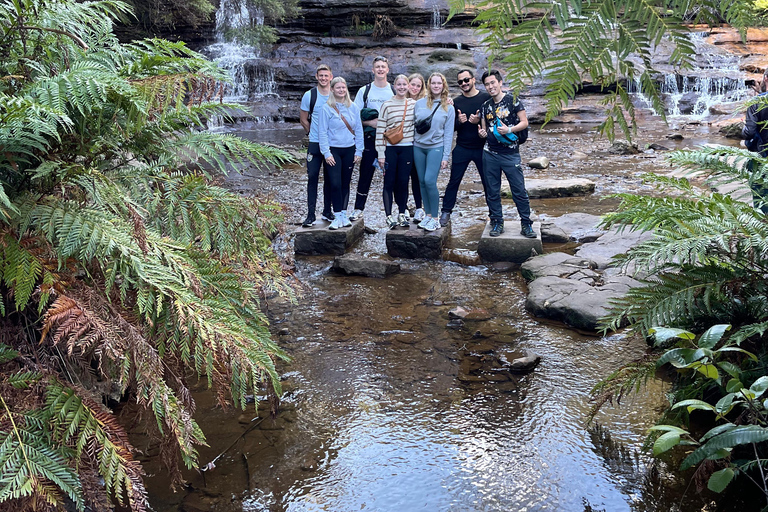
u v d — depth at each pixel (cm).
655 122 1570
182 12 1878
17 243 227
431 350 455
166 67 240
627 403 378
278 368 430
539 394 392
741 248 286
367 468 324
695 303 305
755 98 293
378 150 675
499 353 448
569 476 315
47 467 204
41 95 204
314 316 517
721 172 319
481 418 369
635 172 1069
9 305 256
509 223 711
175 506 295
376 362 438
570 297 511
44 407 220
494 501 298
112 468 216
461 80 627
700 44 1777
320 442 347
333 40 2011
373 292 570
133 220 239
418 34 1997
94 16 272
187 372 409
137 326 241
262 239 300
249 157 273
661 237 277
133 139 265
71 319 215
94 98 207
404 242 667
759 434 214
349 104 668
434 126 650
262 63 1930
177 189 273
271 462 330
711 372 226
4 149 216
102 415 227
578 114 1638
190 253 270
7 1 239
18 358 241
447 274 617
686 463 226
